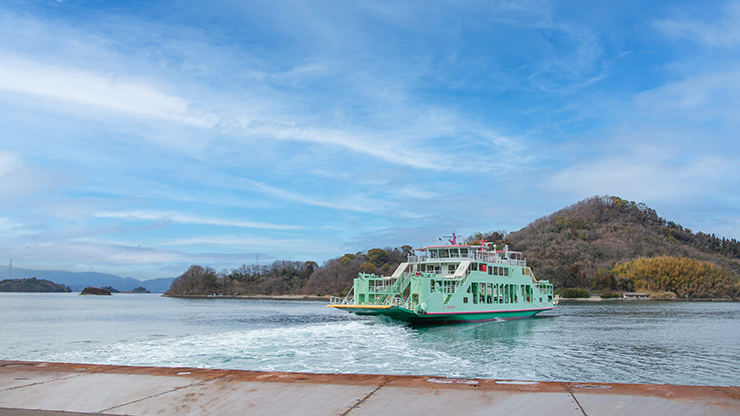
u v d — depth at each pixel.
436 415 10.08
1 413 10.46
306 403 11.10
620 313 111.75
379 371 33.12
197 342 44.25
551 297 94.81
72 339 57.59
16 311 121.00
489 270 73.12
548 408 10.38
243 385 12.73
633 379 34.53
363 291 70.69
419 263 72.06
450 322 65.50
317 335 49.91
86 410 10.74
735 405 10.40
